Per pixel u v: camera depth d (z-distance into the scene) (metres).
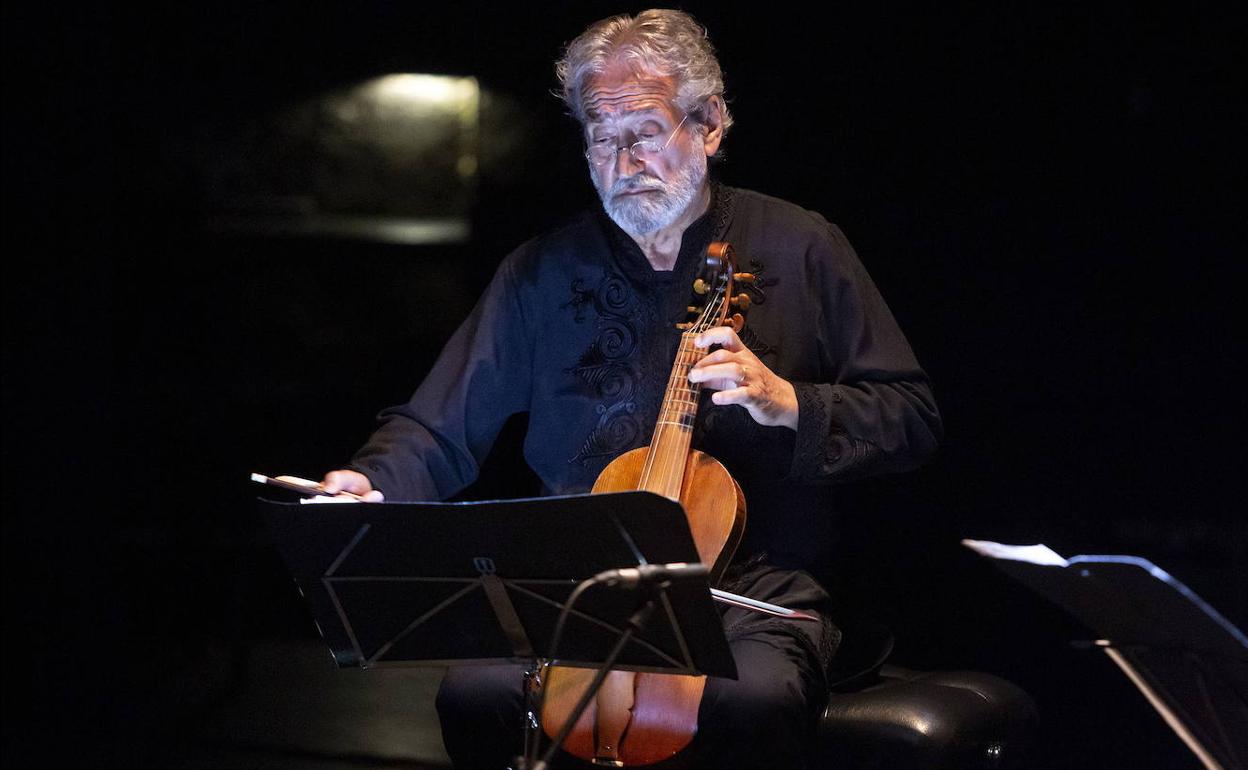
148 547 10.48
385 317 10.91
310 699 8.78
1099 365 9.17
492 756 5.12
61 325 9.51
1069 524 9.23
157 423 10.60
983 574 9.30
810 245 5.54
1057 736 7.68
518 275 5.76
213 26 10.12
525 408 5.89
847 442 5.14
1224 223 8.91
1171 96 8.84
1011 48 8.88
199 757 7.70
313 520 4.19
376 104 10.62
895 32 8.92
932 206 9.11
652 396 5.45
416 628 4.46
